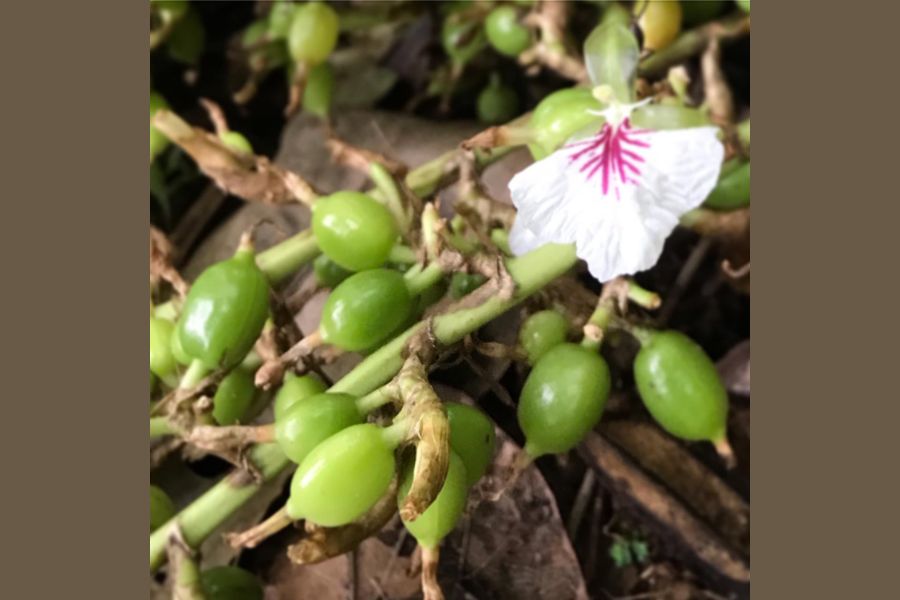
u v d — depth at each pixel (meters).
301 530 0.23
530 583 0.22
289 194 0.23
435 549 0.19
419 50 0.29
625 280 0.22
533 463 0.22
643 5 0.25
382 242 0.21
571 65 0.26
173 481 0.24
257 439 0.20
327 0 0.29
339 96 0.29
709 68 0.25
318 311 0.23
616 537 0.23
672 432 0.22
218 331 0.21
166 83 0.29
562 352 0.21
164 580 0.23
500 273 0.20
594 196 0.21
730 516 0.23
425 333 0.20
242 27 0.30
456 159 0.23
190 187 0.27
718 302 0.25
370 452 0.18
